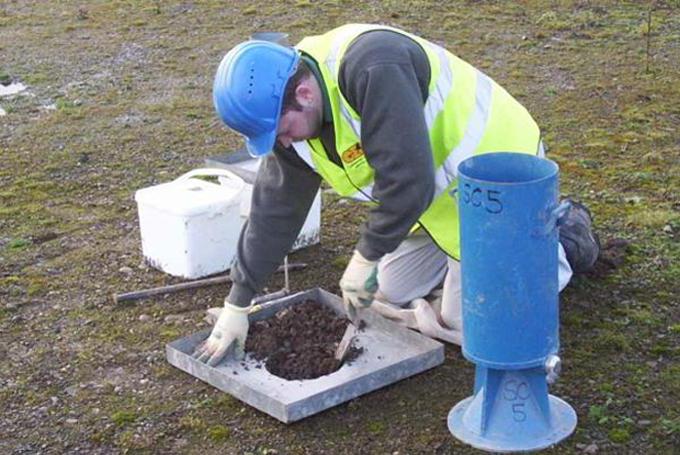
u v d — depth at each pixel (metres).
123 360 3.80
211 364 3.57
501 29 7.98
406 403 3.44
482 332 3.02
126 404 3.53
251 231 3.50
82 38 8.32
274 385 3.48
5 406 3.55
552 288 3.00
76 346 3.91
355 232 4.79
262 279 3.54
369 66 2.97
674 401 3.40
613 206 4.90
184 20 8.68
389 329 3.76
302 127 3.10
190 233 4.28
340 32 3.13
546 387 3.19
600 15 8.24
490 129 3.44
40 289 4.35
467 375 3.58
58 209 5.16
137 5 9.23
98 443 3.33
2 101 6.90
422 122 3.00
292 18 8.51
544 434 3.17
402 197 3.00
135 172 5.61
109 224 4.97
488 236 2.89
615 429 3.25
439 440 3.24
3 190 5.39
